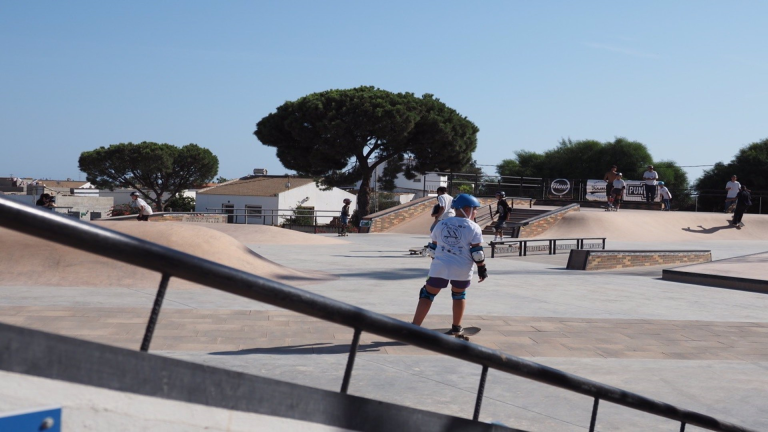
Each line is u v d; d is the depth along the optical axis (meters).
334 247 20.95
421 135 37.09
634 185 38.06
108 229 1.64
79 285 9.71
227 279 1.83
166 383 1.69
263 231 21.73
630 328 8.75
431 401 5.18
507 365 2.64
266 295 1.91
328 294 10.54
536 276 14.71
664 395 5.80
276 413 1.94
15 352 1.45
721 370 6.76
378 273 13.77
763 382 6.38
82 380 1.55
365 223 31.86
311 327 7.54
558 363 6.68
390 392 5.36
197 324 7.40
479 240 7.28
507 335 7.87
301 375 5.63
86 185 92.56
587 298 11.42
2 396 1.43
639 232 30.09
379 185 39.91
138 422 1.64
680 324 9.27
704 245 26.72
